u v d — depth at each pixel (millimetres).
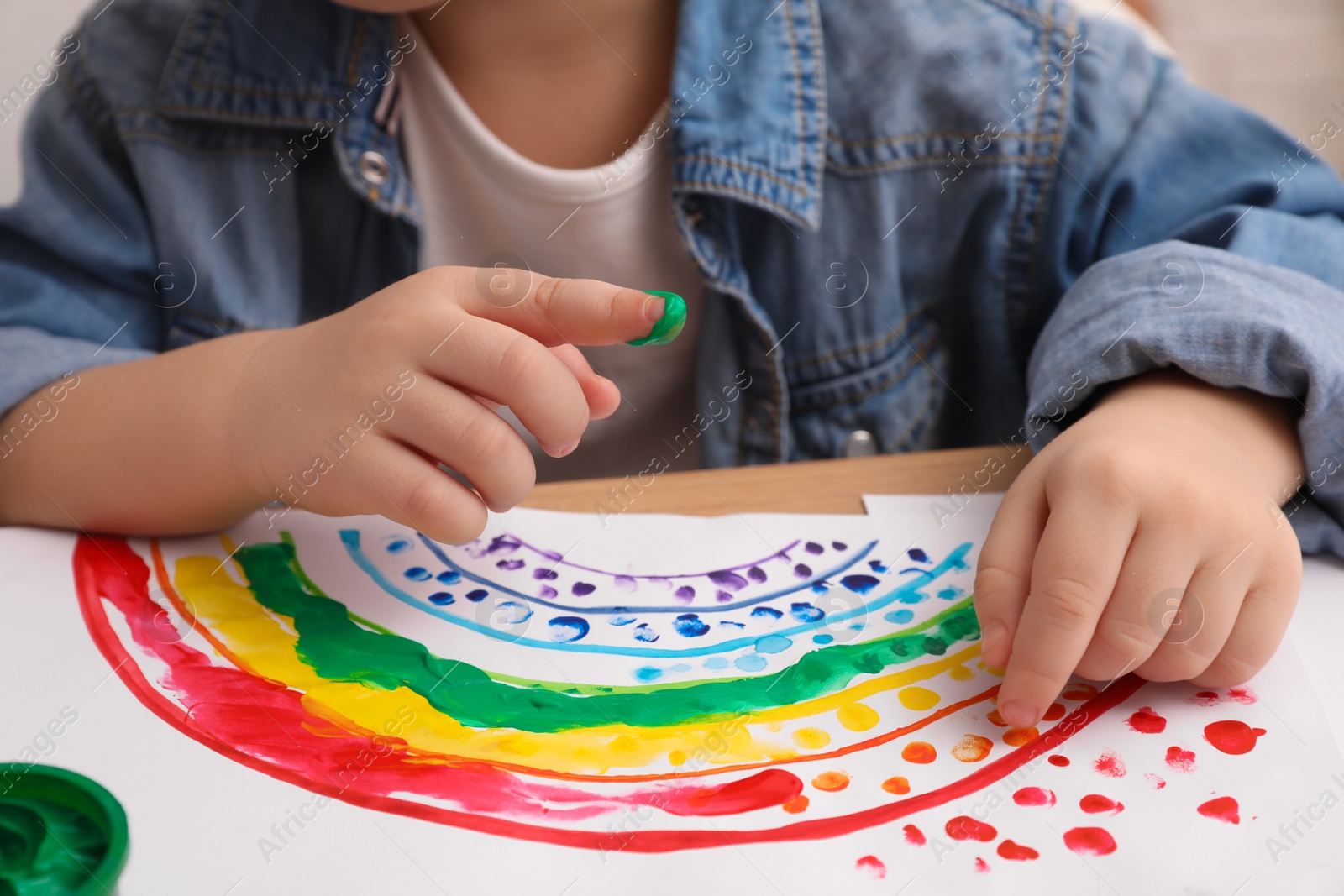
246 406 445
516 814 306
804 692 363
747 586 428
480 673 377
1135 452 378
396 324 421
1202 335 434
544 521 483
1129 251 594
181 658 377
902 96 697
